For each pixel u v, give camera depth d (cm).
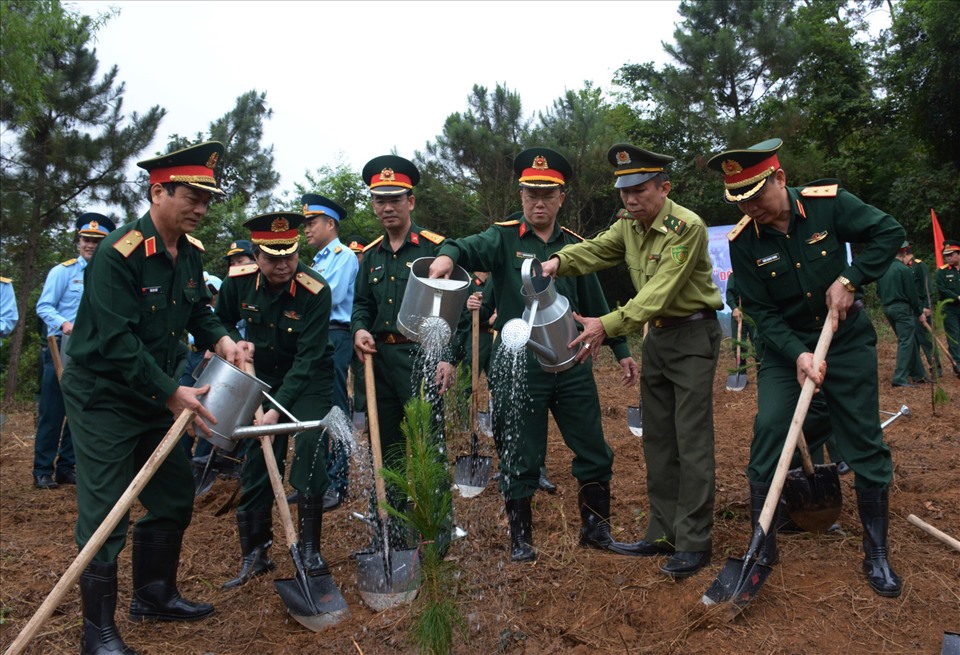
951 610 329
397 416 437
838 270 373
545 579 378
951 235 2245
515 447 413
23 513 558
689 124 2125
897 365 1009
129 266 338
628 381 449
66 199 1498
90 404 338
